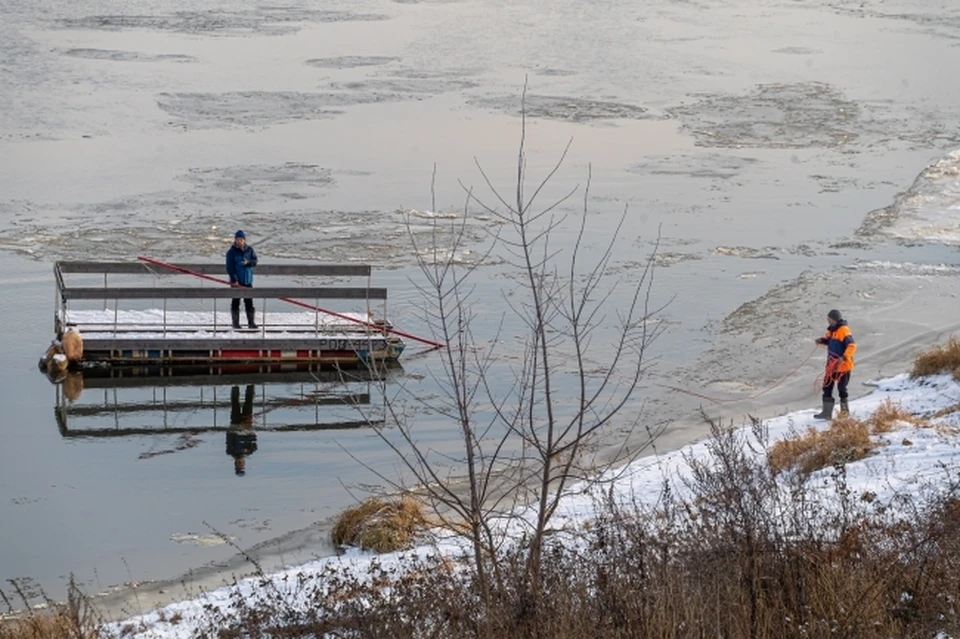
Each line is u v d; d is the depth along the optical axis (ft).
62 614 59.77
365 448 107.96
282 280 164.14
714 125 278.46
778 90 318.04
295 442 110.73
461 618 40.11
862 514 53.21
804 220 202.18
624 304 152.87
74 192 207.41
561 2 467.52
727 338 139.74
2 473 101.65
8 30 374.84
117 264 141.69
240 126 267.18
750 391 121.70
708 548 42.73
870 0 490.08
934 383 115.24
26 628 61.00
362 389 126.62
